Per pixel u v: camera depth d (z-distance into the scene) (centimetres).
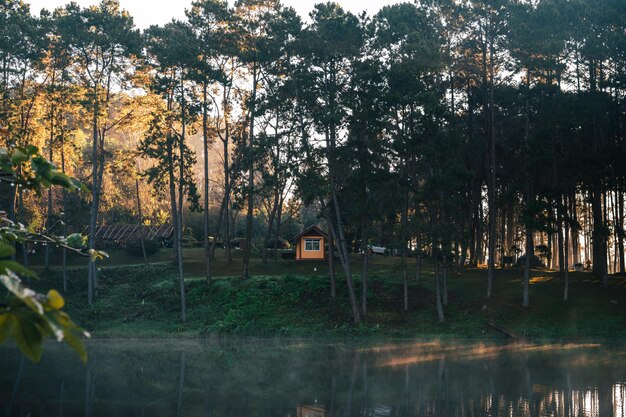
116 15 6069
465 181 5422
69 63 6119
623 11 5388
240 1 6512
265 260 7125
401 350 4175
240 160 6719
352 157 5344
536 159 5162
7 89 6212
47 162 372
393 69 5272
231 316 5412
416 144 5206
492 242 5703
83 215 7338
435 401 2431
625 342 4534
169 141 5959
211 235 10050
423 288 5884
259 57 6112
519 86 5738
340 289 5881
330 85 5447
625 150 5225
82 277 6538
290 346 4453
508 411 2261
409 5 5725
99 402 2380
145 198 10188
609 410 2267
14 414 2141
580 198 6912
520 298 5569
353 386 2778
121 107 6881
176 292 6072
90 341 4750
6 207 6800
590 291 5662
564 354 3900
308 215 11081
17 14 6166
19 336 217
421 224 5309
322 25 5331
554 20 5356
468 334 4959
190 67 5862
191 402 2405
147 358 3762
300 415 2189
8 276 221
